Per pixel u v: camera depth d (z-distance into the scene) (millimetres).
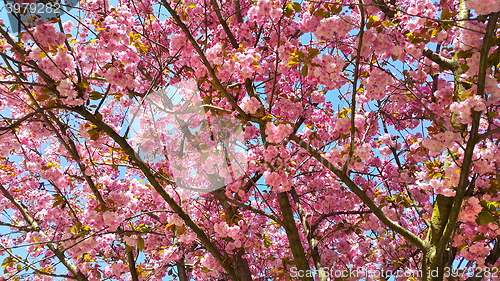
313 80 3732
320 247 5848
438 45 4594
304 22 3609
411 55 3918
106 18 3375
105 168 6320
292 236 4258
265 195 5715
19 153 5387
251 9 3475
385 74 3576
